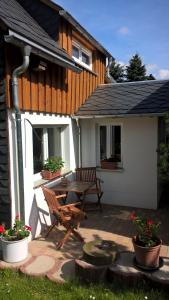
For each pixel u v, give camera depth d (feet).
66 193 22.94
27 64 16.49
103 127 28.48
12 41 15.19
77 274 14.55
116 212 25.40
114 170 27.20
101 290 13.60
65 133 25.76
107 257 14.46
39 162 22.52
